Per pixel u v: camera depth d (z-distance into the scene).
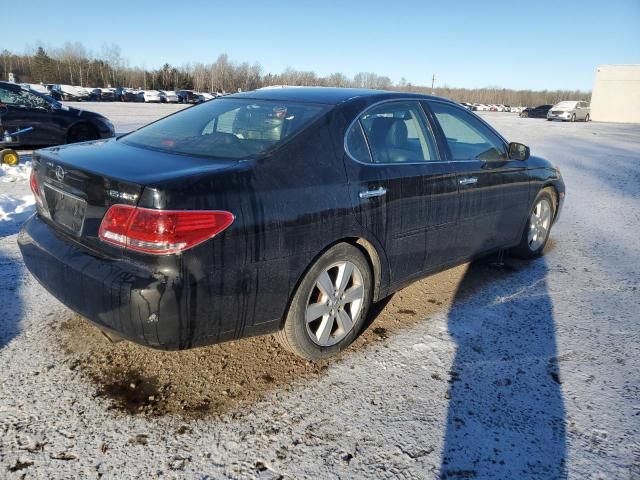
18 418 2.37
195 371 2.82
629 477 2.18
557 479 2.16
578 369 3.00
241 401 2.58
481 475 2.16
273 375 2.82
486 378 2.87
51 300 3.54
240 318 2.48
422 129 3.56
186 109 3.67
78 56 98.81
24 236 2.94
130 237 2.24
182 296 2.23
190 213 2.22
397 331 3.39
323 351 2.95
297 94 3.37
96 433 2.31
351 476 2.13
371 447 2.30
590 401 2.70
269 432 2.37
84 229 2.48
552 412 2.59
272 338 3.21
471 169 3.76
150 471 2.12
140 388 2.64
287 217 2.54
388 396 2.68
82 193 2.48
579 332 3.46
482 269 4.62
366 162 3.03
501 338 3.34
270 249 2.48
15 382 2.62
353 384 2.77
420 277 3.59
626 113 44.69
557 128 29.12
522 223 4.56
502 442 2.37
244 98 3.46
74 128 11.05
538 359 3.10
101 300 2.31
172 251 2.19
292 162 2.67
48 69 91.56
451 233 3.67
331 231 2.75
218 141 2.86
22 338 3.04
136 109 31.58
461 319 3.59
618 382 2.88
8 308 3.39
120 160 2.60
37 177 2.95
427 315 3.64
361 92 3.42
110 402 2.52
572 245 5.52
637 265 4.88
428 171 3.38
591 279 4.46
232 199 2.36
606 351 3.22
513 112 68.62
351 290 3.03
